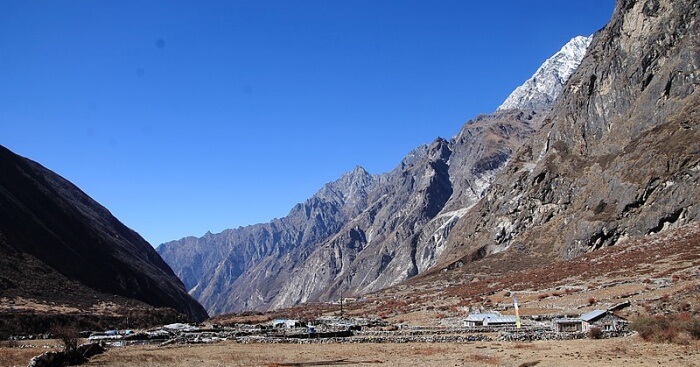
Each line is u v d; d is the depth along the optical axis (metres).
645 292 87.06
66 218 178.38
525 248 185.00
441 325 90.19
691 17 161.62
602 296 91.56
